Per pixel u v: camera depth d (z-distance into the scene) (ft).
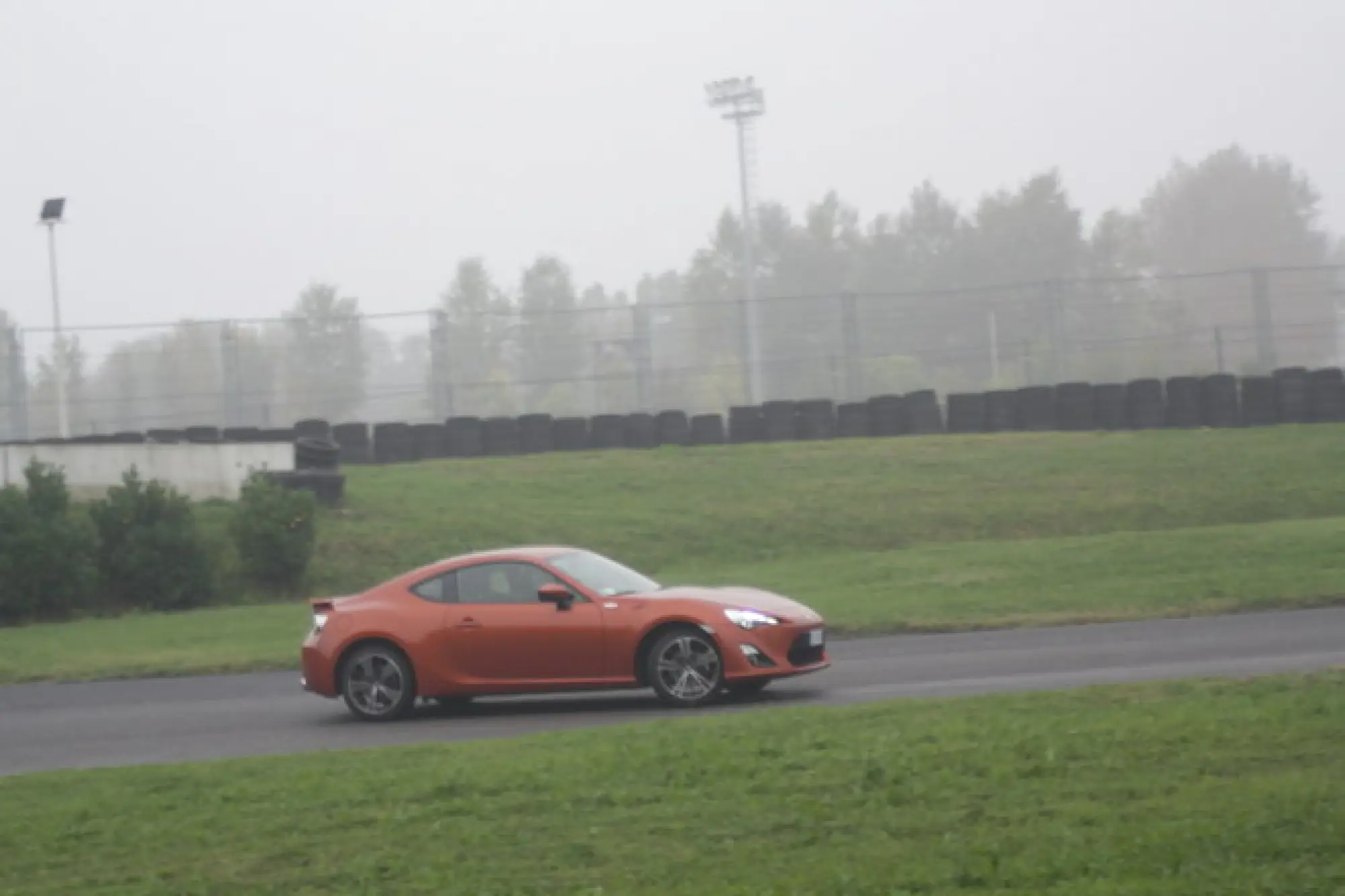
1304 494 229.25
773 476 256.32
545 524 227.40
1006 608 134.92
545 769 62.44
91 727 98.58
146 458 231.09
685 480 256.32
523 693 90.79
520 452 300.61
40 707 112.47
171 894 47.42
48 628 175.73
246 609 186.70
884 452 269.64
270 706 103.65
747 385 382.42
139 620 179.93
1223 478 239.71
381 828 54.29
